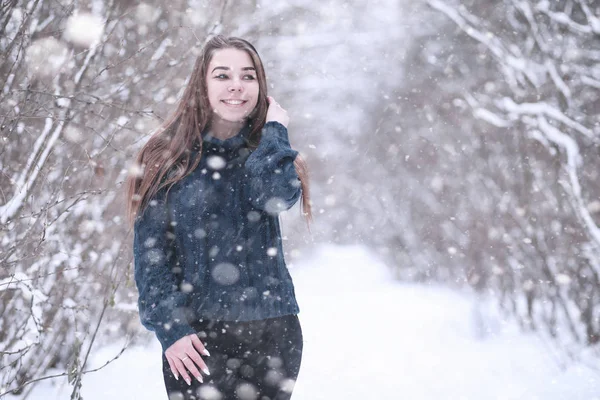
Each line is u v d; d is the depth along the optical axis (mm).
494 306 10297
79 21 4801
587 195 8977
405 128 16906
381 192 18141
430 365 7363
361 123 22109
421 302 11500
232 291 3430
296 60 19453
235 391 3479
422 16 15945
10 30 5527
